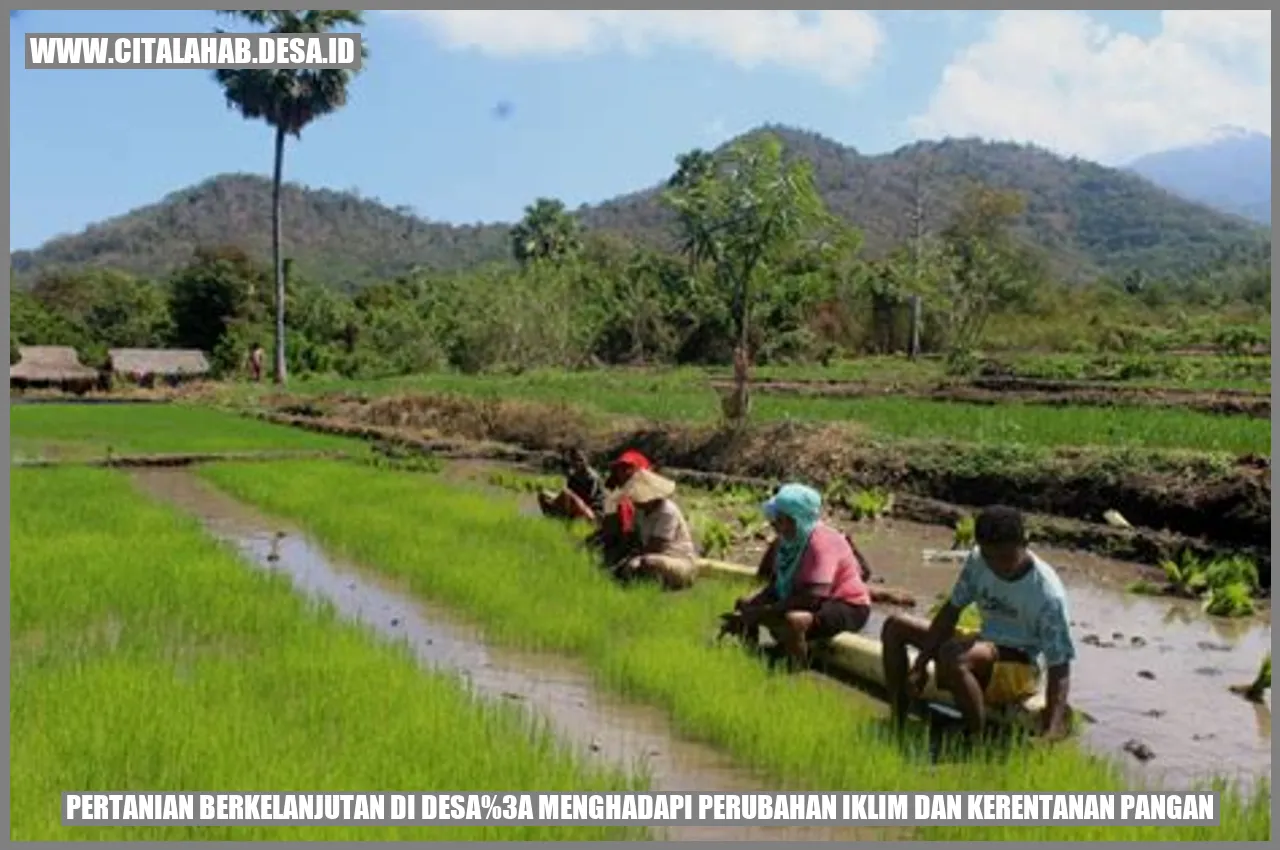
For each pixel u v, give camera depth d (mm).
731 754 7781
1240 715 9031
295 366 67188
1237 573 13172
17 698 8188
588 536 14172
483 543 14844
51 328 73938
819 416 26453
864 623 10039
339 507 18250
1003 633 8258
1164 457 16688
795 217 22328
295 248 175750
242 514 18641
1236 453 19391
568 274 60844
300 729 7609
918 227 66500
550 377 47969
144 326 79438
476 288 61094
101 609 11250
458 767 6965
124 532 15609
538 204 89875
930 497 18891
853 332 65688
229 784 6703
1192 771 7855
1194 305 84000
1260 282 86875
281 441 30828
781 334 58406
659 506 12594
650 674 9039
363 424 36000
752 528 16297
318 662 9172
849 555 10055
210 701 8258
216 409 45469
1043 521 16188
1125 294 84688
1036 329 63344
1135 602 12906
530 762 7086
